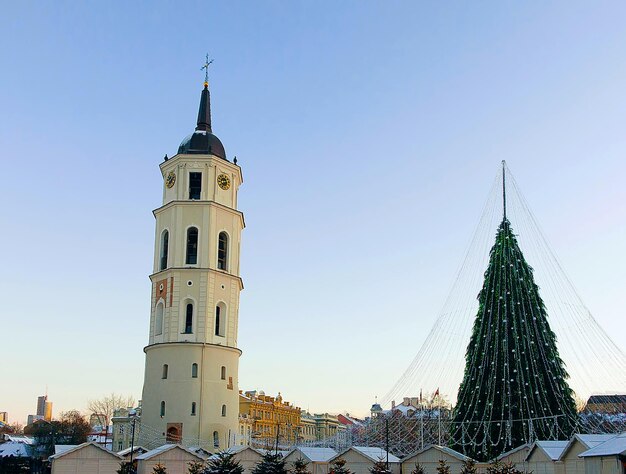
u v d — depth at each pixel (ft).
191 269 302.04
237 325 313.94
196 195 317.01
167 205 314.35
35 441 451.94
